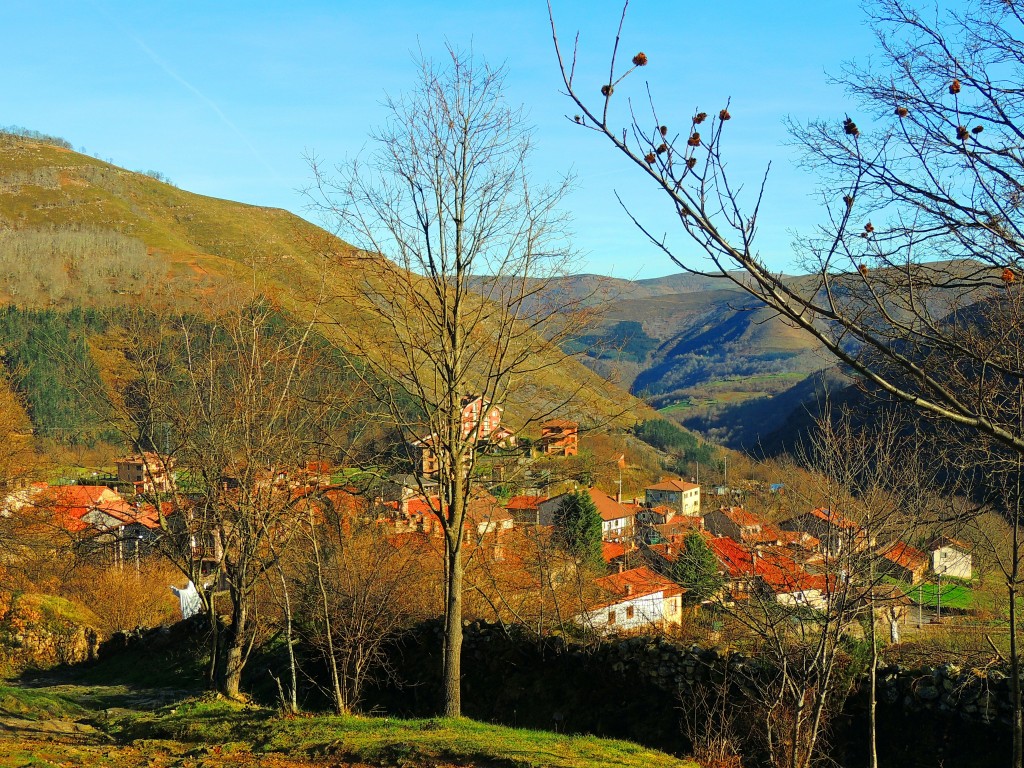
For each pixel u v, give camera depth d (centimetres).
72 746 1241
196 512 1730
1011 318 623
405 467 1391
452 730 1188
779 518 1353
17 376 3612
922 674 1242
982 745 1163
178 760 1109
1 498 2950
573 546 3097
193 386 1667
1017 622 1173
